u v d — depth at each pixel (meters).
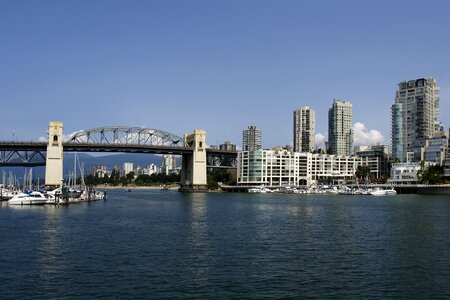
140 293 41.25
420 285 44.09
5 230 80.31
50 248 62.16
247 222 96.31
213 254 58.31
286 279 45.97
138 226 88.31
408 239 70.94
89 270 49.22
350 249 62.03
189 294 41.06
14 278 45.91
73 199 164.88
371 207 143.50
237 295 40.84
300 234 76.62
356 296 40.75
